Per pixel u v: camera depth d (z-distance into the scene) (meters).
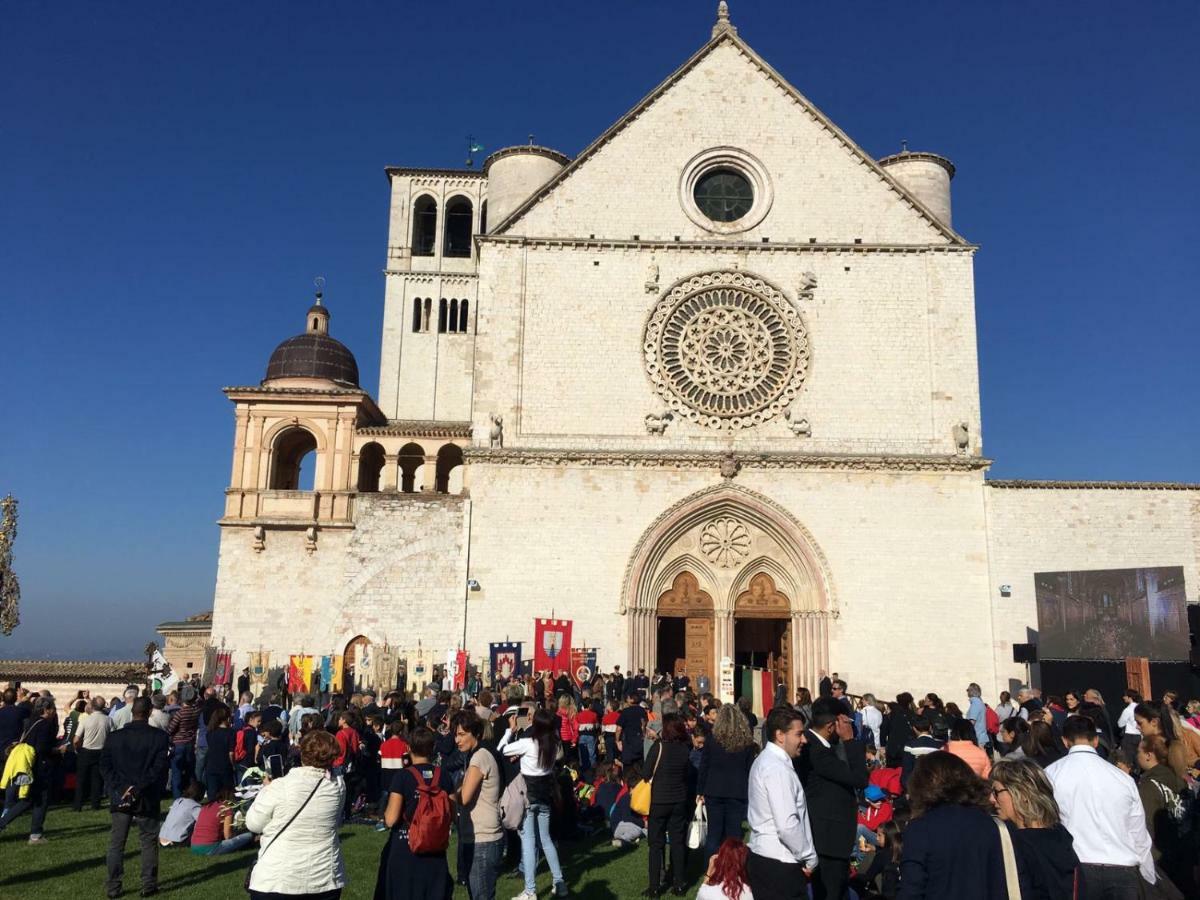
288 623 40.44
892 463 41.03
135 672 49.75
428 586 40.56
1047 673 38.00
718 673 40.44
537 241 42.97
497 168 46.38
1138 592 35.81
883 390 42.19
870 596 40.09
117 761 15.62
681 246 43.09
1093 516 40.78
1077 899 8.41
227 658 40.06
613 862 18.27
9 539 72.38
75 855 18.47
